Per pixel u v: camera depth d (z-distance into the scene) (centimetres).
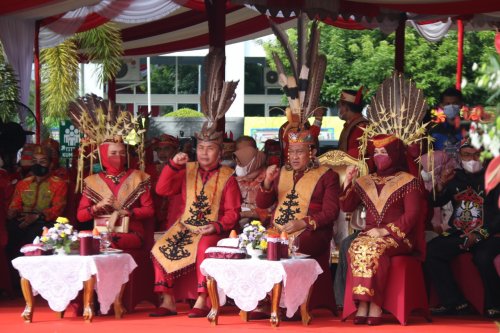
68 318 881
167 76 3516
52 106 2095
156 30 2025
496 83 516
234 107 3347
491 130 516
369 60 2600
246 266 812
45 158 1104
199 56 3512
